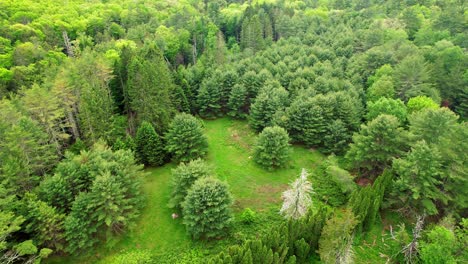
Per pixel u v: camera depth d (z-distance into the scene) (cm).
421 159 4081
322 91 7031
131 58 6694
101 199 4069
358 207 4100
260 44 10425
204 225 4184
